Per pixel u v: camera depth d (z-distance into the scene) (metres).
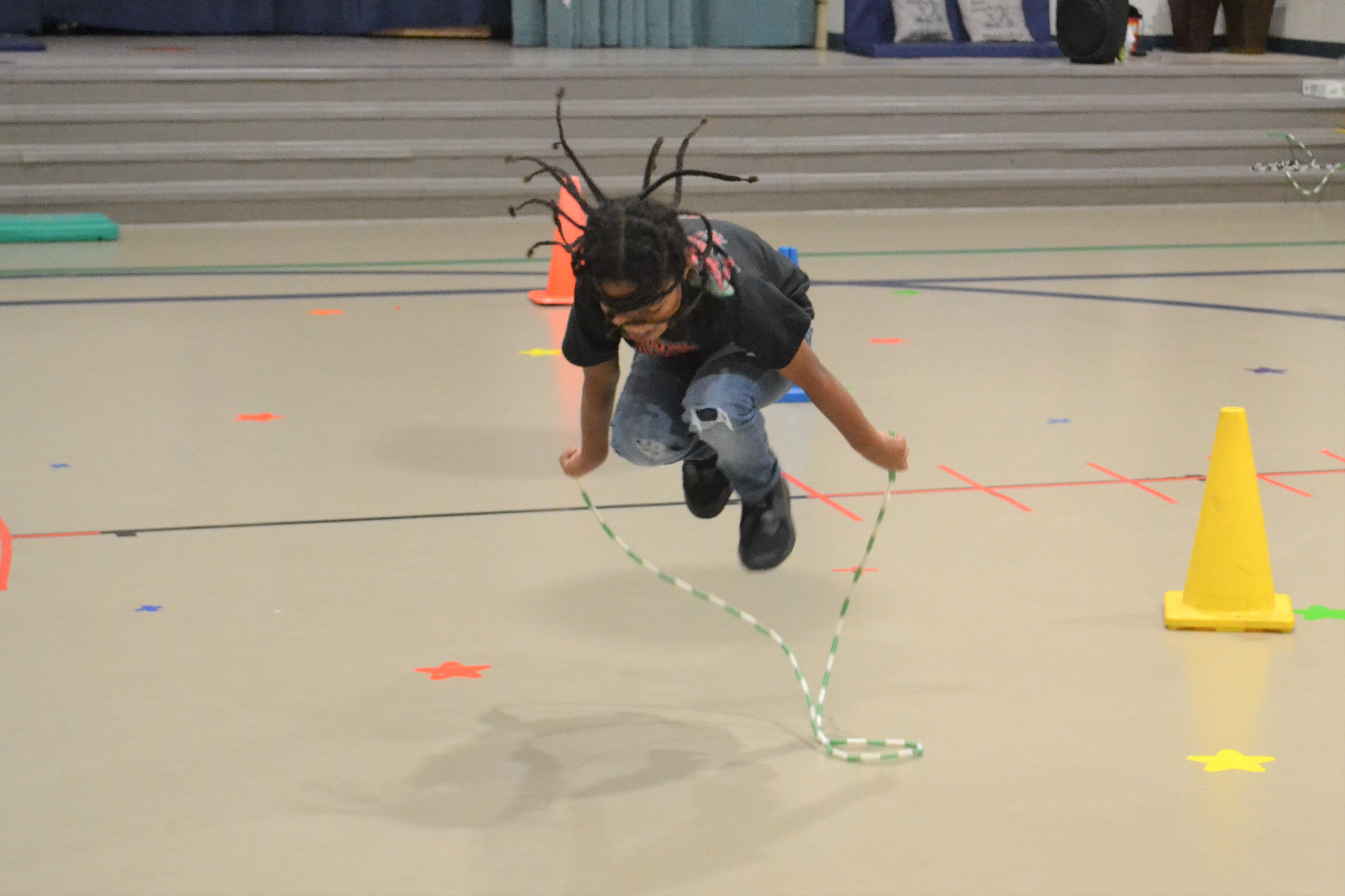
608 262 3.34
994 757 3.82
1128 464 6.38
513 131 14.25
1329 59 17.05
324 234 12.99
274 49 16.56
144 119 13.55
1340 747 3.88
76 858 3.32
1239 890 3.21
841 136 14.77
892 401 7.41
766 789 3.64
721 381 3.78
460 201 13.91
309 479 6.10
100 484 6.00
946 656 4.44
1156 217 14.34
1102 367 8.19
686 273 3.50
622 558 5.24
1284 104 15.62
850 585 5.00
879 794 3.62
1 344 8.52
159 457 6.39
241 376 7.84
